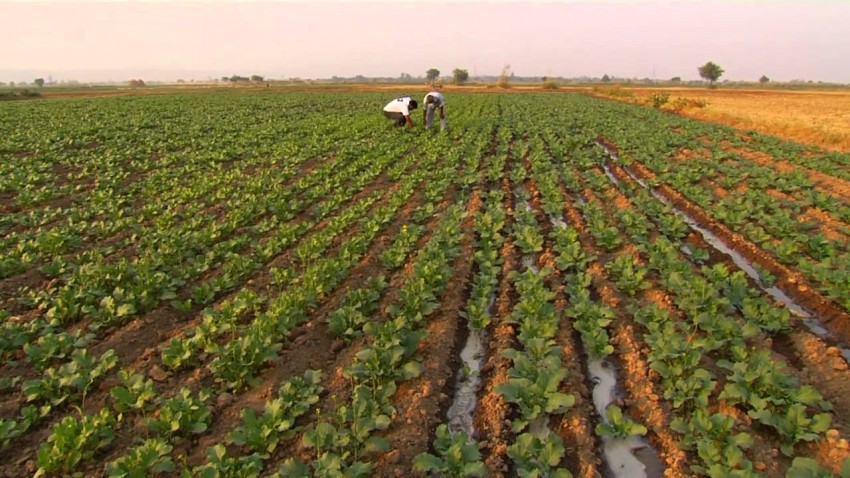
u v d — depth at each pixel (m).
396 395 6.11
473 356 7.20
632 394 6.25
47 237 9.94
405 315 7.55
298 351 6.88
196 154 19.22
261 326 6.79
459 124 26.91
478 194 14.16
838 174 16.14
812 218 12.36
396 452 5.16
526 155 20.19
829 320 8.00
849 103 49.25
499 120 30.64
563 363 6.69
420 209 12.55
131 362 6.71
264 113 34.62
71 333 7.27
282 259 9.93
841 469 4.44
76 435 5.02
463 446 4.89
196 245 10.23
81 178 16.25
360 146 20.69
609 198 13.93
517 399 5.67
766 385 5.73
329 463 4.70
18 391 6.06
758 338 7.14
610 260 10.00
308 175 15.88
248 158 19.30
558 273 9.39
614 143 22.56
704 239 11.35
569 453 5.34
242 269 9.04
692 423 5.32
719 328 6.95
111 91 79.31
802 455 5.14
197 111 35.38
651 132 25.03
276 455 5.16
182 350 6.49
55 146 20.55
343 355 6.87
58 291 8.41
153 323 7.62
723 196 14.12
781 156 18.95
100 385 6.12
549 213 12.91
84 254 9.56
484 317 7.52
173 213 12.28
